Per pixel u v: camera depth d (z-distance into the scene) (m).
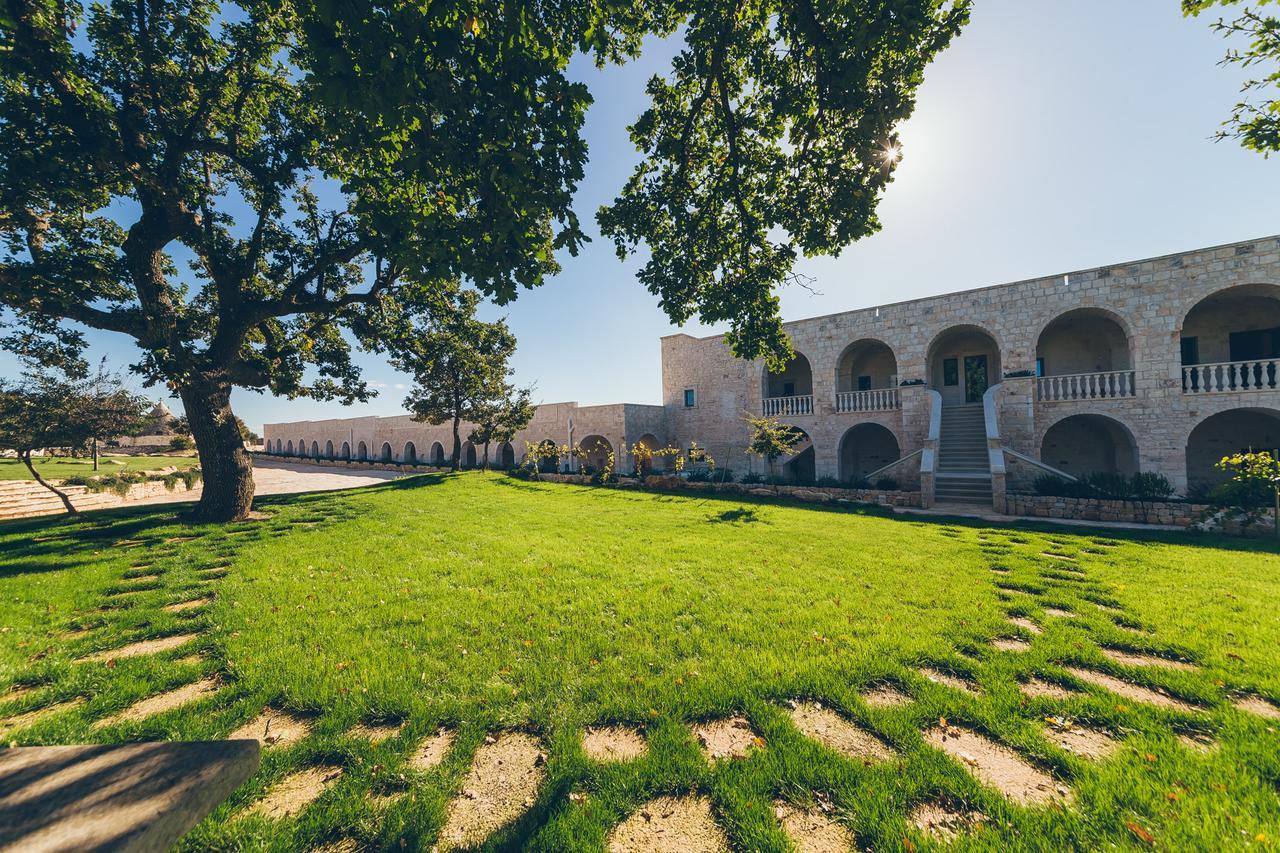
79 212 11.53
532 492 19.45
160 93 10.87
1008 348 18.80
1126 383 16.69
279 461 53.19
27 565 8.11
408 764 3.31
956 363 22.92
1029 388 18.03
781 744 3.42
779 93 7.74
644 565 8.20
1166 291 16.09
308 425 56.50
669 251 9.35
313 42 3.97
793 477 25.23
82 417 15.68
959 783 3.02
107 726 3.63
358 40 3.98
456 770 3.22
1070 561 8.36
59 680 4.39
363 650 4.94
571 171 5.34
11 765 2.10
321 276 14.20
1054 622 5.64
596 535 10.84
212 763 2.14
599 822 2.78
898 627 5.47
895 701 4.07
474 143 4.89
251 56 10.65
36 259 10.36
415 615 5.88
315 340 17.17
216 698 4.05
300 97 11.38
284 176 12.02
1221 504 11.20
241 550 9.25
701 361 29.30
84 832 1.67
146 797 1.88
